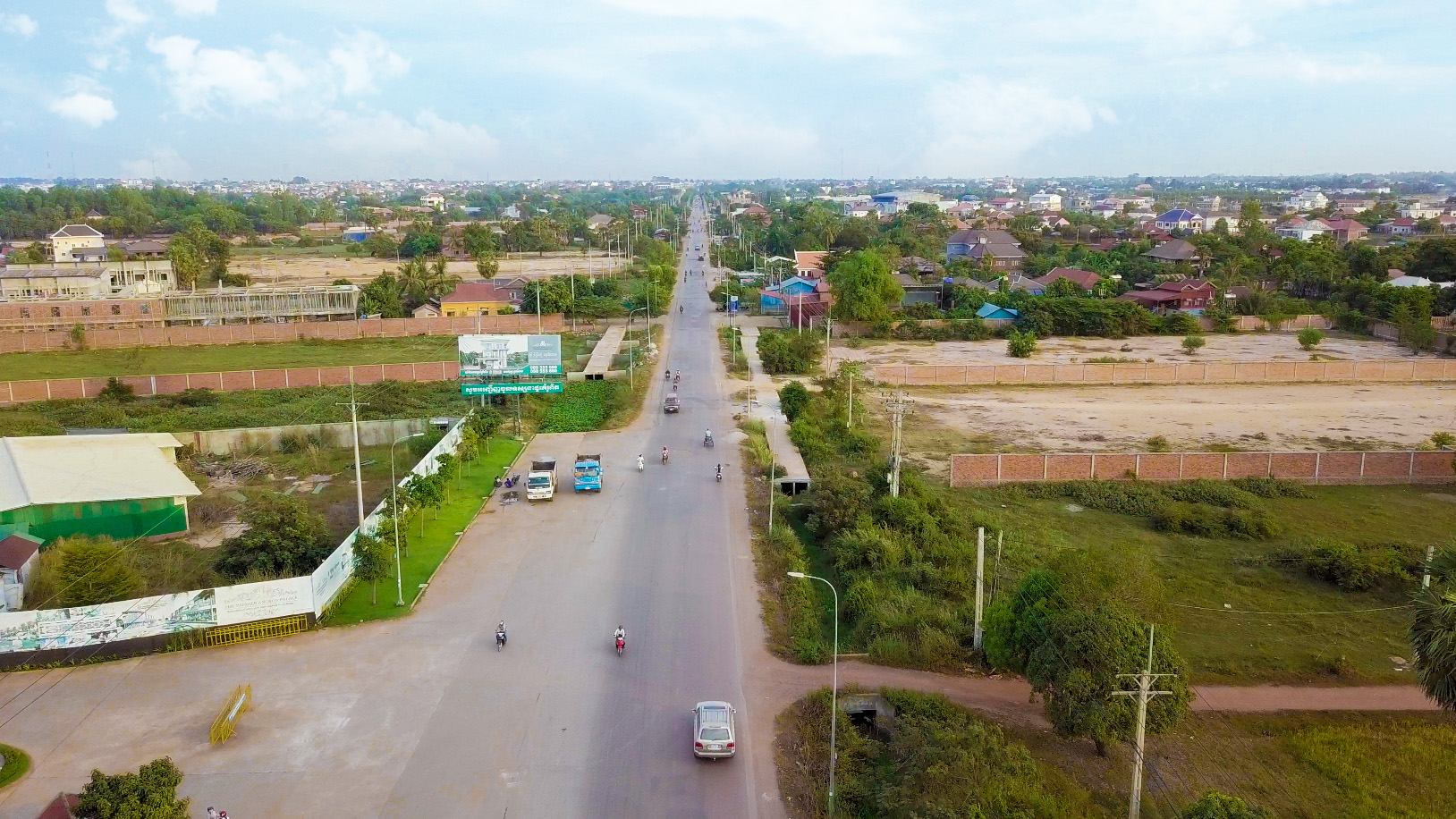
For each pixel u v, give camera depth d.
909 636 36.16
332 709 31.02
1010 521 50.81
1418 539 48.09
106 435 51.56
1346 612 40.03
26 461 47.62
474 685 32.62
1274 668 34.84
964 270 152.38
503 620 37.91
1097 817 25.20
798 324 119.38
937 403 80.94
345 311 116.44
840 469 59.19
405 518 45.19
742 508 52.53
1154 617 29.52
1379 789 27.16
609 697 31.92
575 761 28.11
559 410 76.75
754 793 26.64
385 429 67.62
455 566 43.69
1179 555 46.72
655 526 49.41
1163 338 115.06
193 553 45.28
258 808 25.70
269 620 36.50
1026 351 100.19
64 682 32.88
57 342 100.12
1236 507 52.38
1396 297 115.81
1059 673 28.12
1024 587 32.31
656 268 145.88
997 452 65.12
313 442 65.31
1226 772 28.02
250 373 83.19
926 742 26.91
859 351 107.06
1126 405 79.62
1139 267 153.25
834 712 25.67
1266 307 123.06
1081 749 28.98
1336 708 32.03
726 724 28.30
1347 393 83.81
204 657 34.81
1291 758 28.88
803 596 40.16
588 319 123.31
